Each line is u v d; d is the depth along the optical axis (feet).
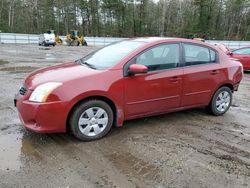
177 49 15.97
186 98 16.48
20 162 11.40
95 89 13.19
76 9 207.72
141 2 196.75
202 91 17.11
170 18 213.87
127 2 196.13
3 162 11.34
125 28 202.08
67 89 12.71
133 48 14.96
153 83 14.89
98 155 12.25
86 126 13.48
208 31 190.39
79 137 13.39
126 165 11.50
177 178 10.73
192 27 188.55
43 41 98.68
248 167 11.80
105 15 204.64
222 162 12.12
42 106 12.33
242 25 206.80
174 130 15.51
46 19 204.33
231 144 14.03
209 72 17.13
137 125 16.01
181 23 206.59
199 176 10.94
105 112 13.84
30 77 14.11
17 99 13.50
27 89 13.00
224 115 18.76
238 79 18.97
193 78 16.40
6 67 36.91
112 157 12.11
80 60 16.79
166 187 10.14
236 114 19.15
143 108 14.97
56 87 12.56
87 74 13.42
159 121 16.84
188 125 16.40
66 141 13.48
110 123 14.12
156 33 206.69
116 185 10.12
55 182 10.17
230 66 18.33
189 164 11.80
